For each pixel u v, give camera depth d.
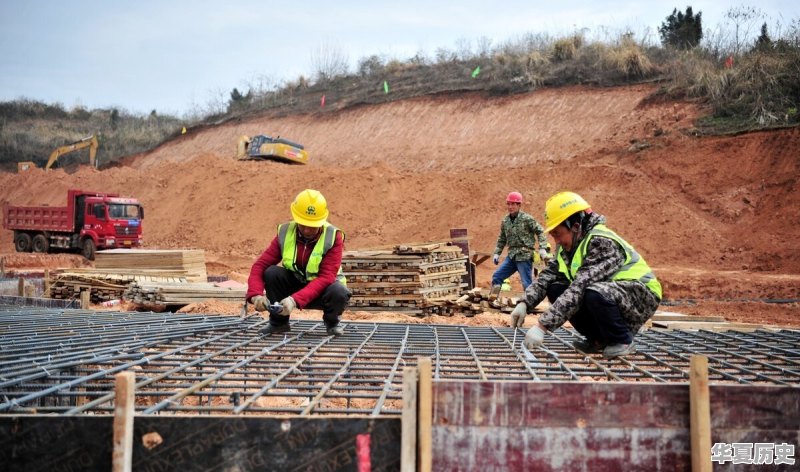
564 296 4.09
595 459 3.03
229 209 28.34
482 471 3.00
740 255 17.81
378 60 46.34
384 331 7.18
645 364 5.23
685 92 26.83
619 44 32.44
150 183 32.88
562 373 4.63
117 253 13.82
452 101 35.88
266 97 49.25
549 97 31.81
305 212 5.78
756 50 26.42
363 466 2.93
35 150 58.00
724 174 20.83
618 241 4.21
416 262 10.27
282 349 5.59
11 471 2.88
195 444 2.89
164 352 5.14
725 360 5.27
